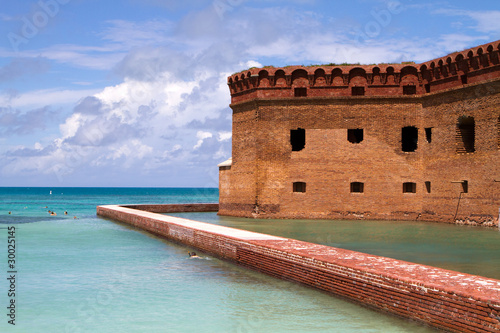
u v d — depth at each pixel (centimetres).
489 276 1571
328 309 1345
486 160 3164
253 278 1758
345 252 1623
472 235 2711
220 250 2153
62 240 2917
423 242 2419
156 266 2006
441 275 1230
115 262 2109
